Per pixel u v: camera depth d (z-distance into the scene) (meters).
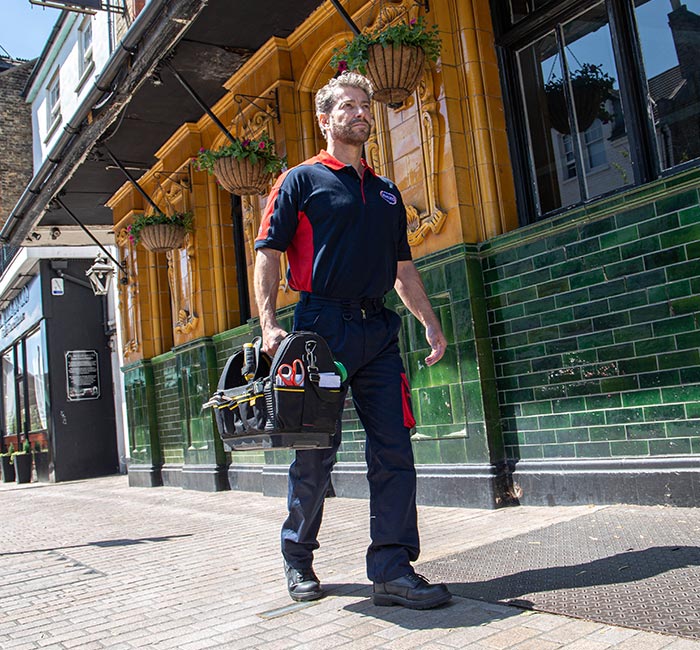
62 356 17.77
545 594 2.69
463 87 5.66
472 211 5.56
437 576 3.19
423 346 5.84
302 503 3.00
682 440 4.19
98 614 3.26
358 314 2.84
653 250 4.32
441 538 4.24
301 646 2.41
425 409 5.81
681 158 4.48
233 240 9.61
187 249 9.70
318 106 3.00
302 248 2.86
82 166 10.12
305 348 2.62
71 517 8.05
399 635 2.40
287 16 7.04
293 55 7.52
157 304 11.45
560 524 4.09
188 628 2.84
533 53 5.47
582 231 4.73
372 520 2.82
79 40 14.59
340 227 2.81
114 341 18.00
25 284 19.73
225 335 9.09
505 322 5.30
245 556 4.46
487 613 2.54
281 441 2.60
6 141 21.50
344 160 2.94
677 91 4.50
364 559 3.94
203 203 9.62
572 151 5.18
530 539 3.77
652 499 4.27
